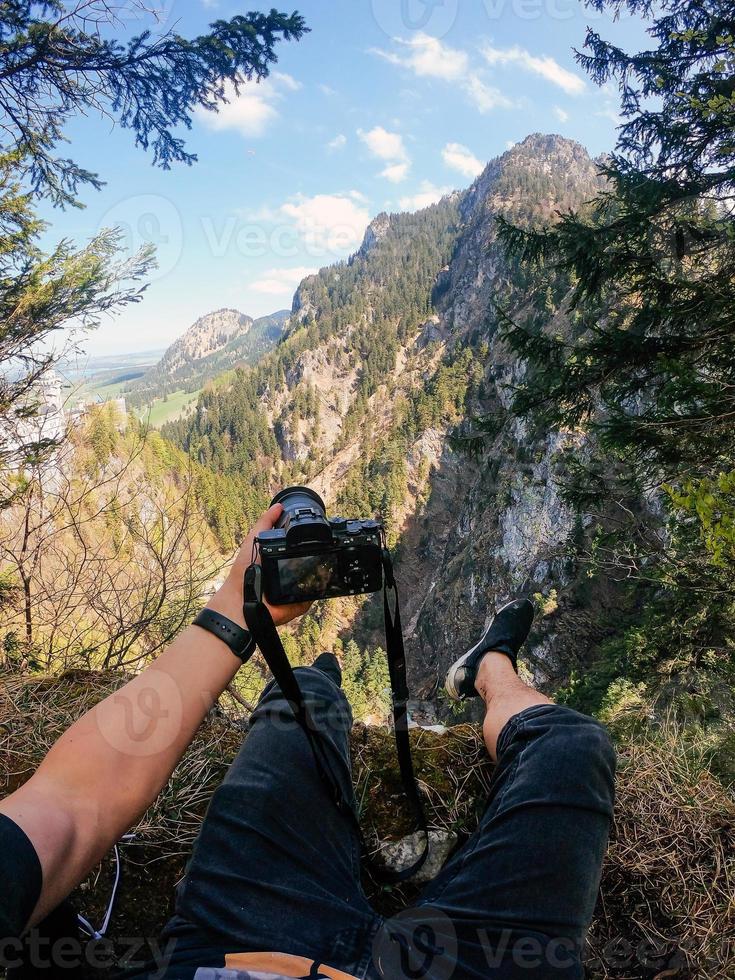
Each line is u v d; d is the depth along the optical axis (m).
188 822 1.57
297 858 1.07
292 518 1.00
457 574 65.88
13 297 4.30
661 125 6.01
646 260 6.25
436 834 1.61
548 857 1.00
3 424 4.20
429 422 107.94
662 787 1.77
